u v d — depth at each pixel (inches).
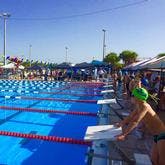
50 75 1115.3
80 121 325.1
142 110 136.3
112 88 700.0
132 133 230.7
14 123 311.9
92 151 167.2
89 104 467.5
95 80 1056.2
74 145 222.8
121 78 710.5
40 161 190.9
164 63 315.6
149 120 135.3
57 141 229.6
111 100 340.2
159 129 131.7
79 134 269.3
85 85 844.0
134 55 1727.4
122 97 493.7
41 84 852.0
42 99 506.0
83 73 1076.5
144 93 137.0
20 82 900.6
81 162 191.0
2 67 1103.0
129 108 354.0
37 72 1286.9
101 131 159.5
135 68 482.9
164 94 338.0
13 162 187.9
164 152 106.3
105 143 192.5
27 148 215.6
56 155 202.4
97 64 1051.3
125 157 144.4
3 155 200.4
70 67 1095.6
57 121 324.5
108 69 1154.0
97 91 684.1
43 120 328.8
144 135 221.1
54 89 724.7
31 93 625.0
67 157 199.5
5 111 382.6
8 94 599.5
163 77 409.1
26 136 238.1
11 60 1232.8
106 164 163.8
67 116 352.8
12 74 1176.2
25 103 471.2
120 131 157.6
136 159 160.7
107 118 299.9
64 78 1087.0
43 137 234.4
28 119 333.1
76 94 607.5
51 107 434.3
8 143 225.6
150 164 152.3
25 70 1228.5
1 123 311.4
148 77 586.6
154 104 360.8
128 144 204.5
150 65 346.9
